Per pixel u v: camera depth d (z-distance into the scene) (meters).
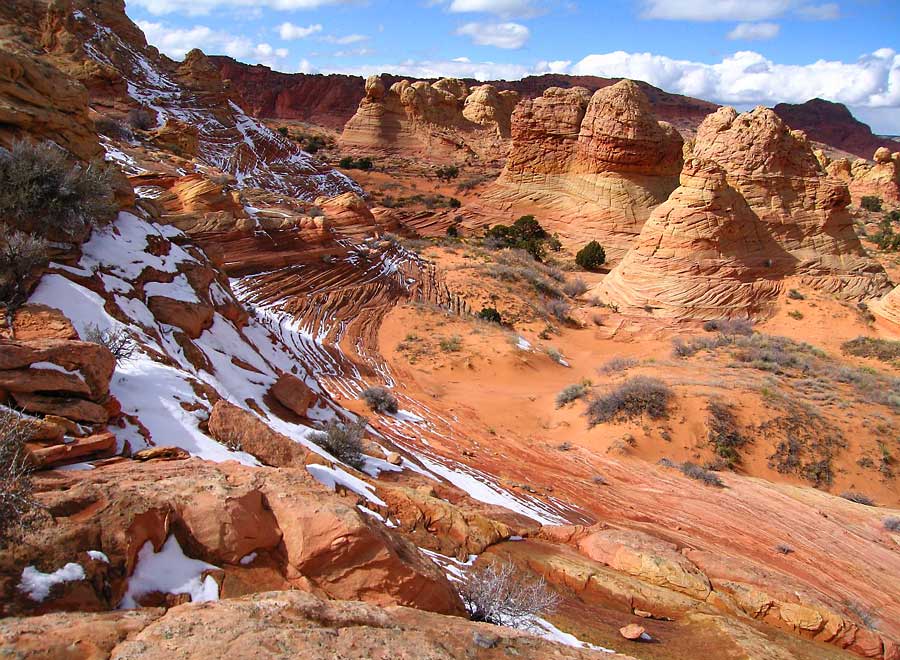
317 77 176.50
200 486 6.43
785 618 10.02
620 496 16.86
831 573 13.66
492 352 28.67
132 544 5.56
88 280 12.13
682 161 66.19
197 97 64.12
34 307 10.00
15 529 5.16
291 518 6.45
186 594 5.60
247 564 6.12
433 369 27.02
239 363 14.58
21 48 15.77
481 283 39.34
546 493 16.02
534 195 68.06
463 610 7.14
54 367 8.07
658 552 11.20
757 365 27.39
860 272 41.75
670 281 38.84
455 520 10.37
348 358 25.72
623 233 60.09
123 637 4.42
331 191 69.62
